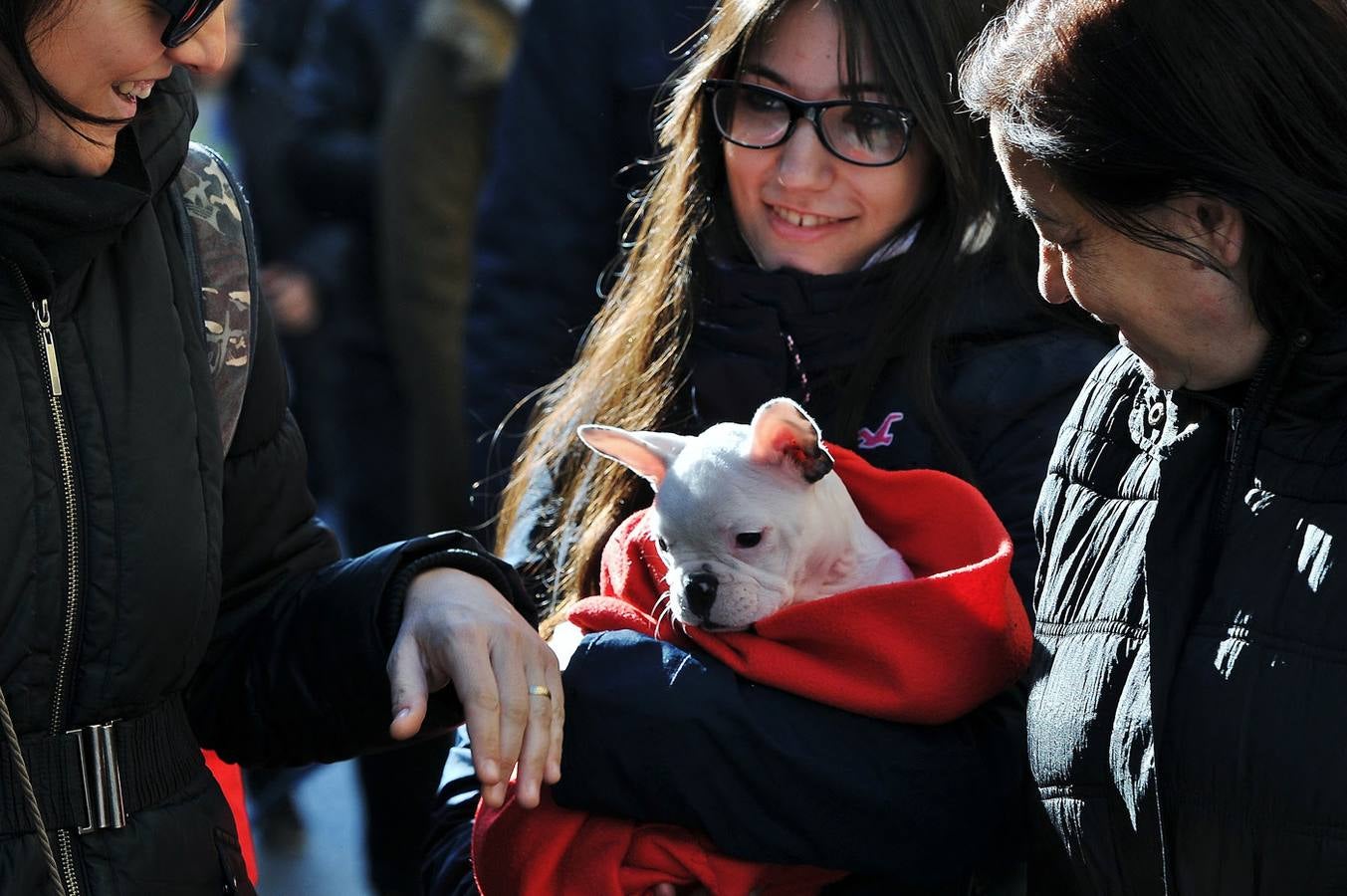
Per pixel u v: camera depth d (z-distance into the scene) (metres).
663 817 1.99
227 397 2.03
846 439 2.38
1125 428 1.84
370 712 2.07
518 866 2.04
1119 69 1.57
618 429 2.26
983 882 2.17
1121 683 1.70
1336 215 1.53
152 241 1.90
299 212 5.31
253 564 2.18
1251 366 1.66
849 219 2.46
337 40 5.24
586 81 3.76
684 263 2.56
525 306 3.83
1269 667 1.56
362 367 5.07
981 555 2.08
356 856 4.59
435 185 4.91
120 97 1.75
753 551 2.08
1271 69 1.53
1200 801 1.60
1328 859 1.52
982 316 2.39
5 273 1.75
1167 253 1.60
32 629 1.78
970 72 1.76
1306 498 1.59
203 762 2.04
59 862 1.80
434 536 2.13
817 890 2.10
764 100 2.45
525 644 1.97
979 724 2.08
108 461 1.81
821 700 1.97
